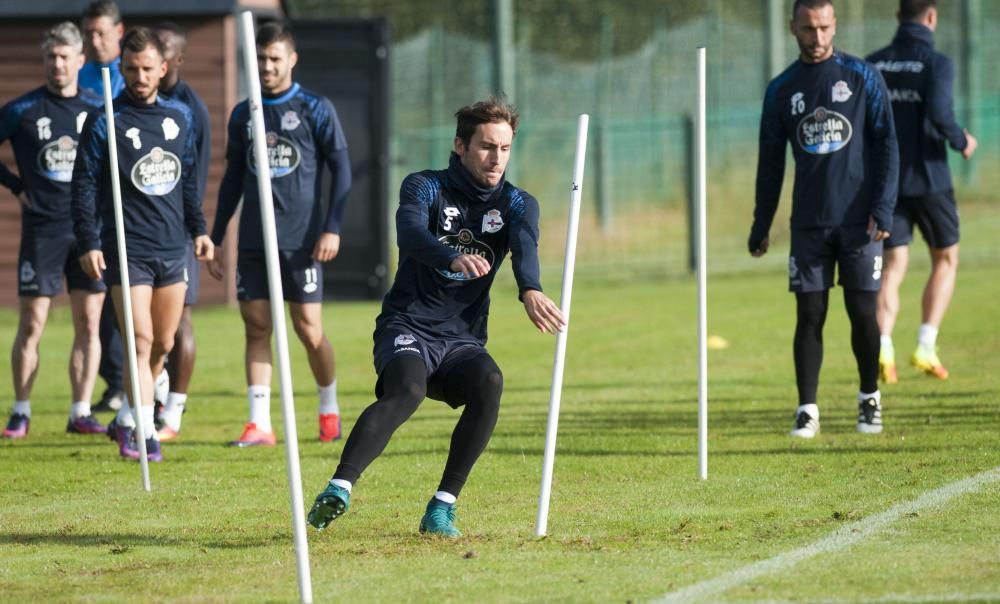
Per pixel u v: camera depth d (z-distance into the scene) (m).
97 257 23.89
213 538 18.34
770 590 14.77
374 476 22.69
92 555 17.47
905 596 14.38
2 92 51.62
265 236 14.86
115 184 22.47
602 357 38.00
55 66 27.62
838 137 24.81
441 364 17.67
